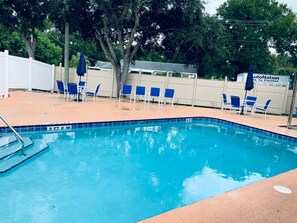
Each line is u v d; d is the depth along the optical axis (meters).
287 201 3.16
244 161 5.85
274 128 9.54
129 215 3.07
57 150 5.45
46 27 21.73
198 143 7.32
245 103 13.03
